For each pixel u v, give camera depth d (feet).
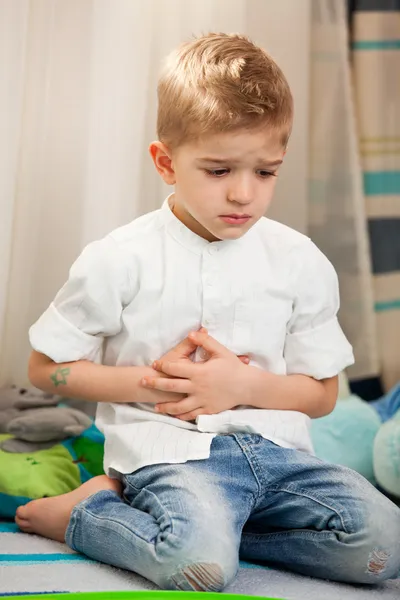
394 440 5.74
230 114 4.32
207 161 4.41
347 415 6.31
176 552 3.95
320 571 4.37
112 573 4.19
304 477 4.56
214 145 4.36
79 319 4.85
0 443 5.65
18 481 5.23
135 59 6.36
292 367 5.09
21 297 6.24
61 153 6.39
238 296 4.84
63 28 6.30
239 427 4.71
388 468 5.71
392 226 8.36
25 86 6.10
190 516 4.06
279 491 4.56
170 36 6.64
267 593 4.06
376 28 8.21
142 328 4.83
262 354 4.95
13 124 5.89
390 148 8.30
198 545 3.96
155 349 4.86
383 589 4.31
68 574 4.11
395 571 4.28
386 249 8.36
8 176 5.91
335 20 7.91
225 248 4.85
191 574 3.93
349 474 4.49
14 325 6.25
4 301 6.02
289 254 4.98
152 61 6.64
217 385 4.73
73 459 5.54
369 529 4.21
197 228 4.84
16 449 5.62
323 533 4.32
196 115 4.39
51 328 4.88
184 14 6.72
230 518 4.18
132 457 4.63
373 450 5.95
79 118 6.37
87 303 4.81
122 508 4.39
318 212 8.04
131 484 4.60
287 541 4.47
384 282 8.34
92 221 6.35
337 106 7.99
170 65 4.76
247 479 4.53
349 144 8.02
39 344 4.86
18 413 5.83
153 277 4.80
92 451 5.61
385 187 8.31
